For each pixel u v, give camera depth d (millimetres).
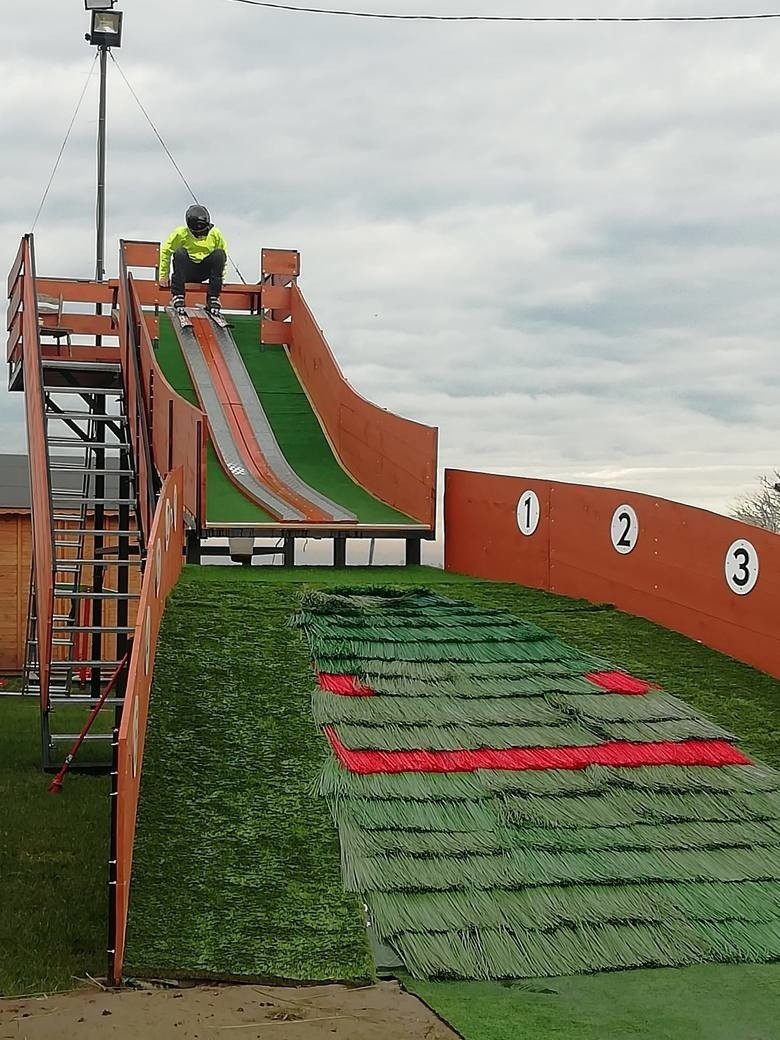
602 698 8914
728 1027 5230
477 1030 5129
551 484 12281
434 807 7176
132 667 6543
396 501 13781
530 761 7816
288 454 15148
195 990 5516
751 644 10141
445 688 8797
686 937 6160
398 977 5707
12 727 13430
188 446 11906
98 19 19000
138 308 13797
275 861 6570
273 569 12266
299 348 16922
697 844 7102
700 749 8281
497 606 11211
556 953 5949
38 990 5520
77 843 8133
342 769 7508
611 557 11570
